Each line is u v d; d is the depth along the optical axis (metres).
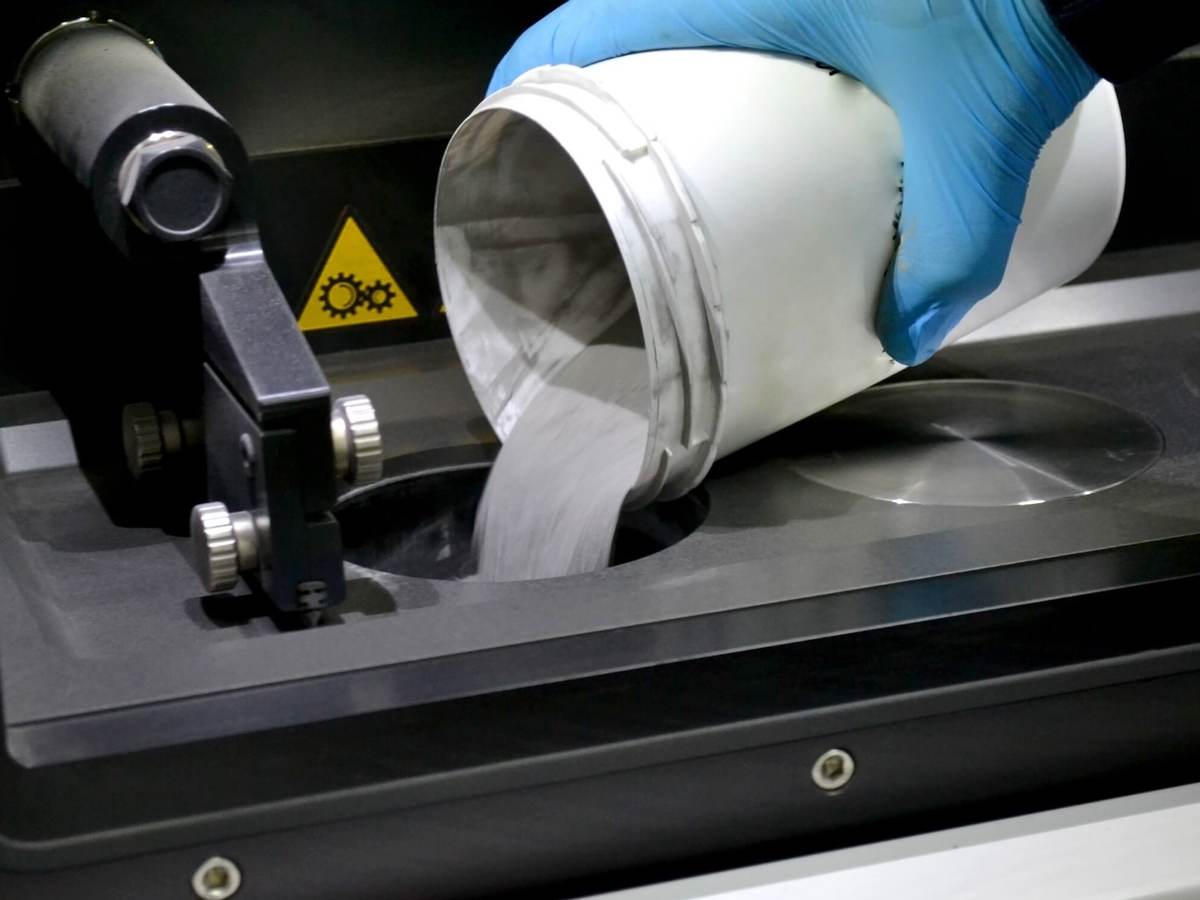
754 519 0.83
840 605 0.68
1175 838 0.68
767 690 0.65
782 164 0.79
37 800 0.57
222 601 0.75
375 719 0.60
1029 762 0.70
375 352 1.08
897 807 0.69
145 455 0.83
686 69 0.81
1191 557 0.72
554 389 0.98
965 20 0.75
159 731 0.59
